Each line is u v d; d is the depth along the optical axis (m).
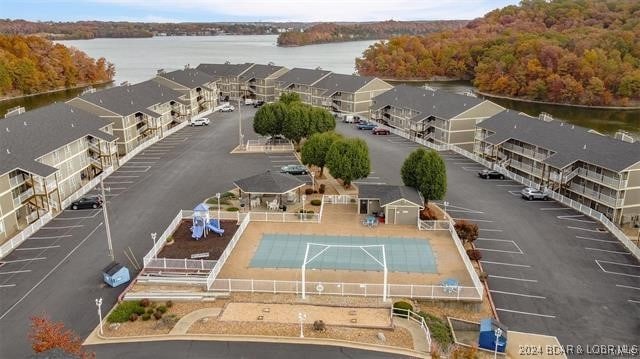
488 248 51.84
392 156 85.62
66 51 198.75
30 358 26.98
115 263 44.84
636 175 60.03
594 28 198.62
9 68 171.50
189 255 49.22
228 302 41.34
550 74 159.62
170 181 72.06
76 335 36.59
